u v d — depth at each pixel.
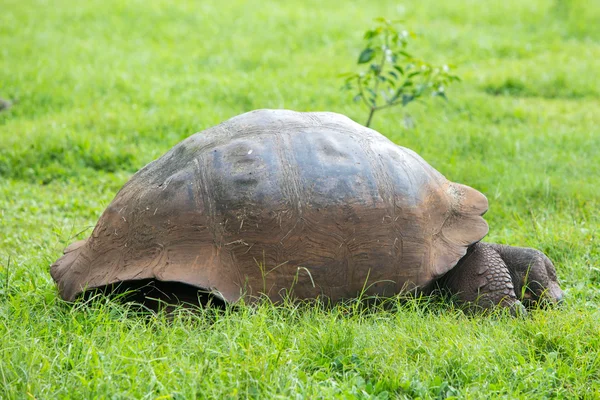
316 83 15.27
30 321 5.68
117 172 10.78
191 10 22.27
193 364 4.95
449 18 22.23
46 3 23.06
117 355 4.87
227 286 5.62
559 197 9.12
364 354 5.18
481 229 6.29
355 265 5.80
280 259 5.69
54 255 7.36
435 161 10.31
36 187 10.24
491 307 6.12
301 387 4.67
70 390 4.57
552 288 6.34
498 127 12.51
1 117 13.35
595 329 5.54
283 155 5.89
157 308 5.96
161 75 16.19
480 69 16.56
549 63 16.72
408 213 5.98
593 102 14.32
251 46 18.73
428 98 13.91
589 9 21.44
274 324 5.40
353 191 5.83
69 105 13.89
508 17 21.97
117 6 22.47
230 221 5.70
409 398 4.80
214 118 12.51
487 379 5.05
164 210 5.83
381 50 11.08
